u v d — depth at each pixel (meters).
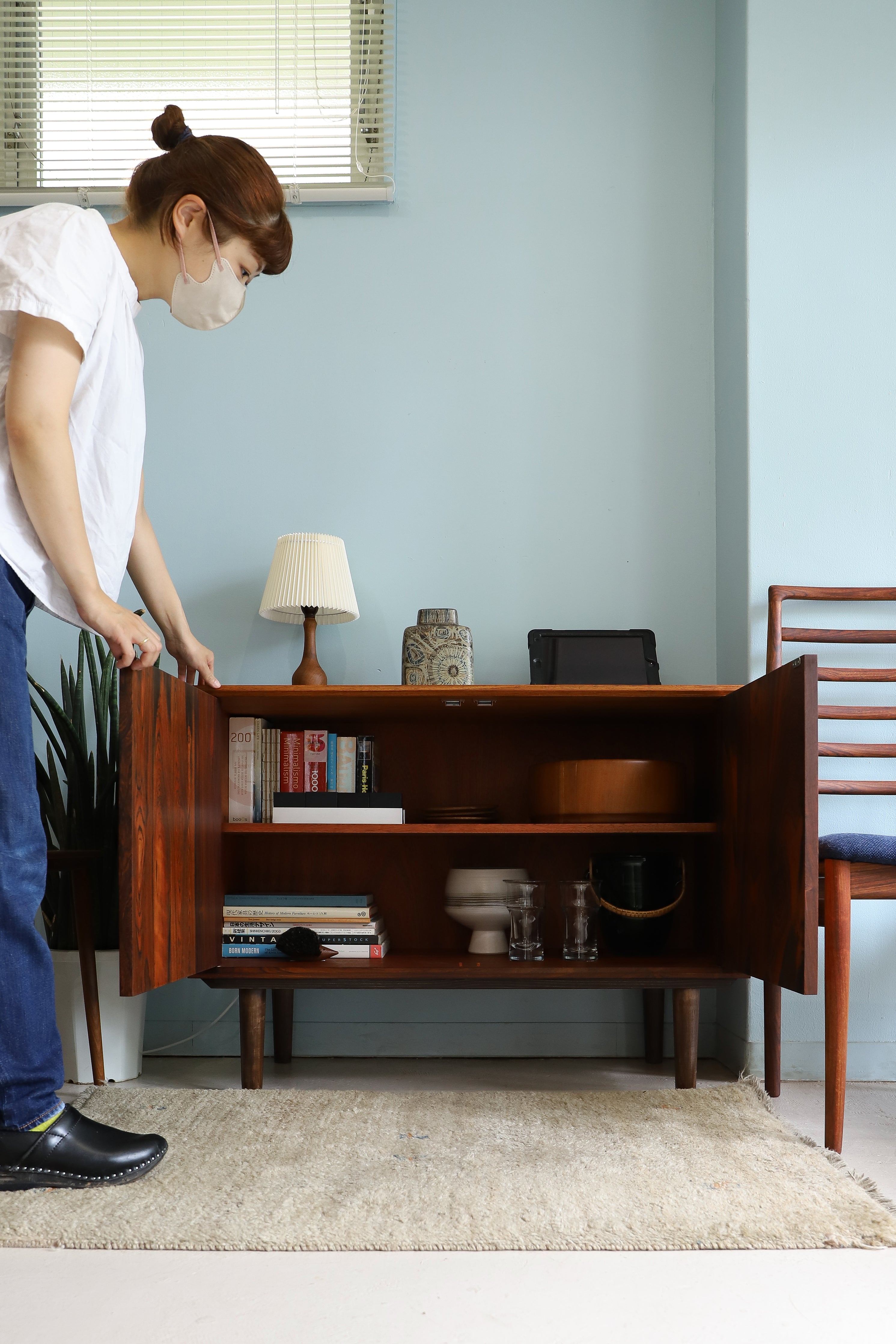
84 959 1.62
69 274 1.08
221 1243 0.98
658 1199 1.07
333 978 1.57
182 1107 1.42
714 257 2.07
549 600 2.01
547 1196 1.08
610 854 1.74
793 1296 0.88
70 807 1.68
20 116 2.20
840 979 1.28
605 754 1.92
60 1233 0.99
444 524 2.03
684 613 2.00
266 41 2.19
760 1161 1.19
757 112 1.92
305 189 2.07
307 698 1.61
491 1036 1.90
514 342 2.07
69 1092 1.58
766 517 1.85
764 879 1.39
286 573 1.83
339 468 2.05
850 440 1.86
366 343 2.07
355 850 1.92
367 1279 0.92
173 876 1.36
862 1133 1.38
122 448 1.21
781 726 1.33
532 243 2.09
